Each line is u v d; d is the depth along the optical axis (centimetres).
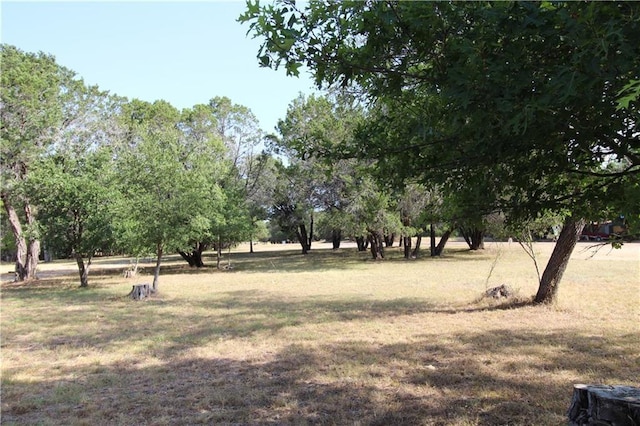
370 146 308
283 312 1069
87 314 1137
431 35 232
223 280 1906
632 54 175
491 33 209
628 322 848
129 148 2305
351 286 1545
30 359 714
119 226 1619
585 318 890
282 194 3102
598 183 318
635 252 2798
